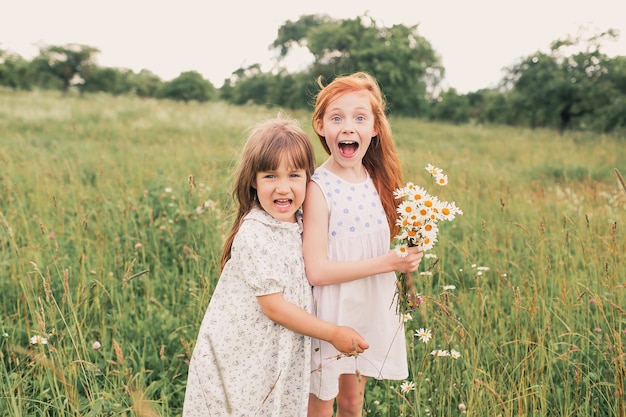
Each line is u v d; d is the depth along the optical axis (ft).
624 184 9.34
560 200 20.03
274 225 6.94
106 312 11.44
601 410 8.49
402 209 6.81
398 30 107.24
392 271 7.06
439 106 127.75
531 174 32.24
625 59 72.54
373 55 103.55
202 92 167.22
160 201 16.84
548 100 76.23
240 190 7.14
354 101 7.30
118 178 20.12
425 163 28.60
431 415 8.19
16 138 35.42
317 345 7.29
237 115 65.77
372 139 7.93
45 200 17.40
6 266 12.60
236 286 6.98
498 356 8.98
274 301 6.57
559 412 8.39
